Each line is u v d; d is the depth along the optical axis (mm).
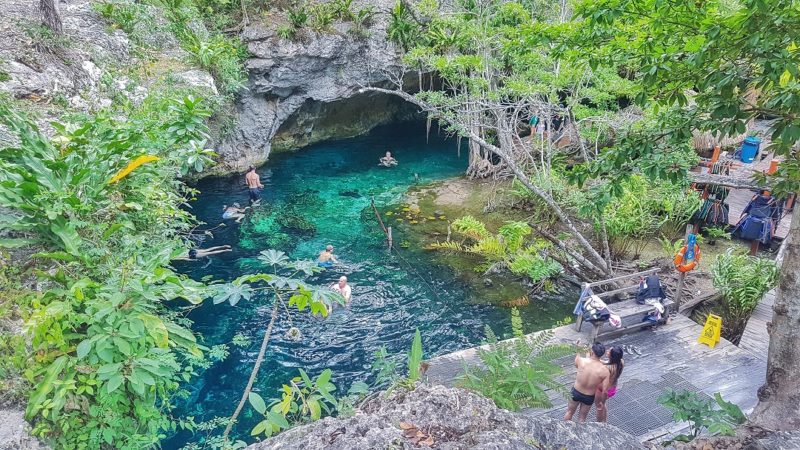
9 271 6176
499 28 13938
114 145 7047
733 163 14539
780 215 13023
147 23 14961
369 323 10930
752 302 9867
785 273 5355
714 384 7945
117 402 5297
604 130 12117
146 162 7180
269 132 19328
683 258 9844
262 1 19000
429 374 8023
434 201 17078
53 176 6574
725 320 10266
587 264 12414
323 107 21344
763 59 4742
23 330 5102
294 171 19359
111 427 5156
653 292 9531
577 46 7066
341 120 23000
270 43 17812
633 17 6020
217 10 18641
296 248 13805
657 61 5547
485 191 17688
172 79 12984
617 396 7656
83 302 5566
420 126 25203
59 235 6098
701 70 5617
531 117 16797
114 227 6305
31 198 6293
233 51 16531
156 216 7621
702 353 8734
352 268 13000
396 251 13883
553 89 12203
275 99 19203
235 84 15703
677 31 5574
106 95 11250
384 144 22688
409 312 11359
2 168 6195
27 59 10672
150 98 11336
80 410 5074
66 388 4809
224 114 16656
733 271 10594
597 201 6953
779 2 4359
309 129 21750
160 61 14320
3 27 11398
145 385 5328
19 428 4801
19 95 9742
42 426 4816
